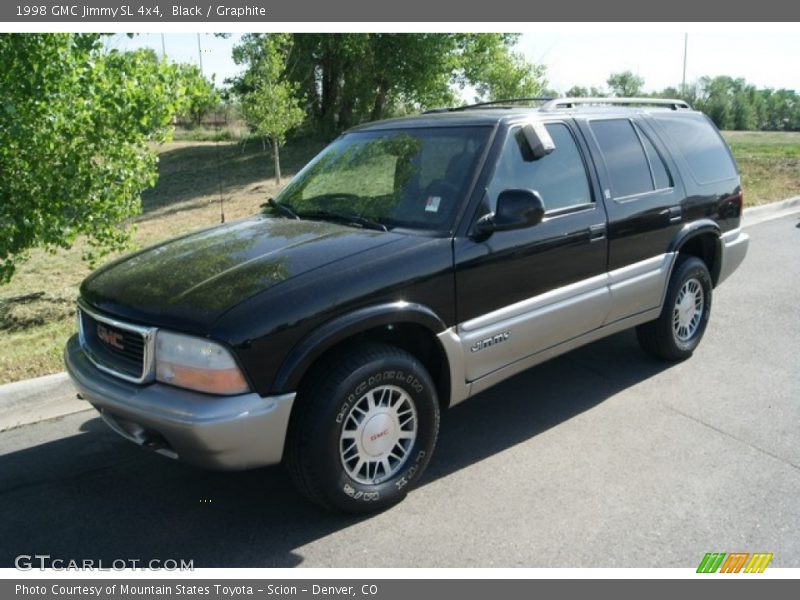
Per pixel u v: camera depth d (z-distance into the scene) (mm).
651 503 3451
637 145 4852
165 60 6711
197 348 2938
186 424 2873
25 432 4449
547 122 4273
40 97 5875
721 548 3100
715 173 5488
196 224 12609
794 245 9047
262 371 2955
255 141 27422
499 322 3801
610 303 4469
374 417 3336
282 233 3797
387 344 3391
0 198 6043
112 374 3236
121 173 6641
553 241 4023
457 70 24875
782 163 17266
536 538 3209
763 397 4660
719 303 6781
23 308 7219
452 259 3531
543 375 5160
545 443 4109
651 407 4551
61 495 3697
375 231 3707
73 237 6574
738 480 3635
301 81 24172
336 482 3227
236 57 17703
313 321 3061
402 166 4090
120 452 4164
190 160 23984
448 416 4535
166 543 3266
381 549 3172
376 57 23656
